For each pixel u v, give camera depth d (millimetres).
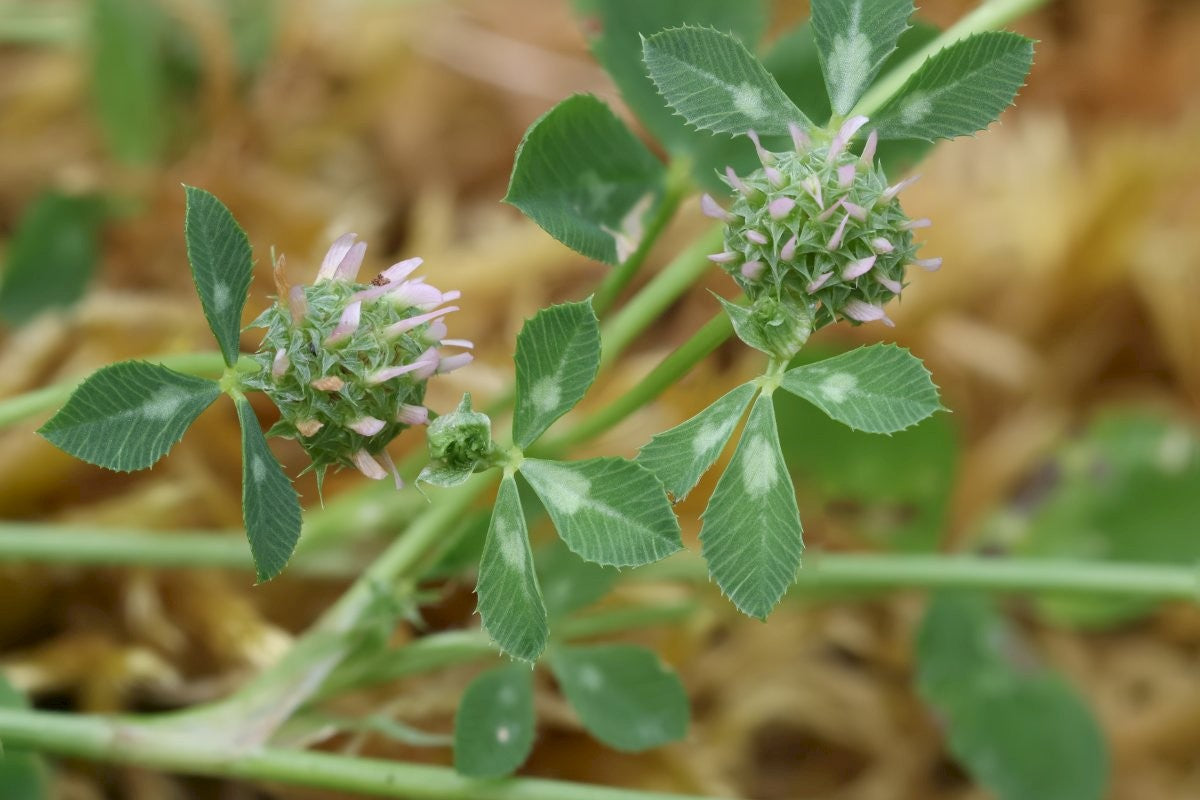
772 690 324
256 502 260
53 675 311
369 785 282
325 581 321
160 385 261
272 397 260
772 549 258
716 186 293
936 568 308
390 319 261
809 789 326
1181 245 382
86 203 337
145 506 320
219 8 381
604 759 316
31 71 390
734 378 332
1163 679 335
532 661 258
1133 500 340
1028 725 323
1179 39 427
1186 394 375
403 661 291
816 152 260
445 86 407
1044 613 338
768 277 259
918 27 294
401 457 329
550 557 291
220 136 366
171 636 315
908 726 331
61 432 258
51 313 334
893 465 329
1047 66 429
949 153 392
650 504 258
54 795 304
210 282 261
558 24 416
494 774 279
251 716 284
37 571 314
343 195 380
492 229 385
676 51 264
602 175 284
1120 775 332
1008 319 384
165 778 308
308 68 400
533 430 261
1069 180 385
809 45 296
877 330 362
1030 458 357
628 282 293
